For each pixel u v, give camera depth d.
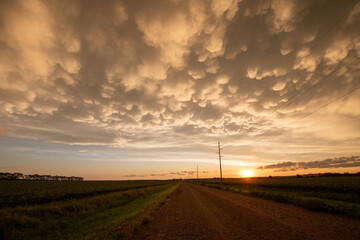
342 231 6.49
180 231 7.21
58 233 7.64
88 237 6.58
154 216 10.53
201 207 13.30
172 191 34.00
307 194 19.12
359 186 21.36
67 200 20.20
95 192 27.92
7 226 8.07
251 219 8.73
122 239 6.25
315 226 7.19
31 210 10.83
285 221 8.10
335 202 12.02
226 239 6.01
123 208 14.12
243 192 24.58
